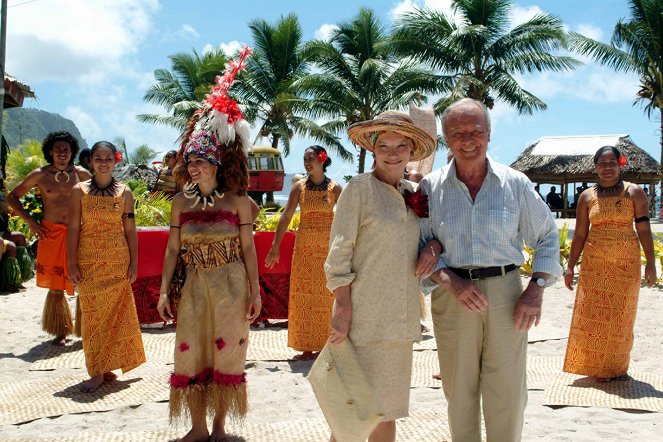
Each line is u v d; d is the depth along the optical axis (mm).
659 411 4309
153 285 6984
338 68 30922
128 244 5039
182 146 3881
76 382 4949
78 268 4859
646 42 25484
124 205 4992
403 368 3035
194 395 3658
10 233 9328
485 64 27000
